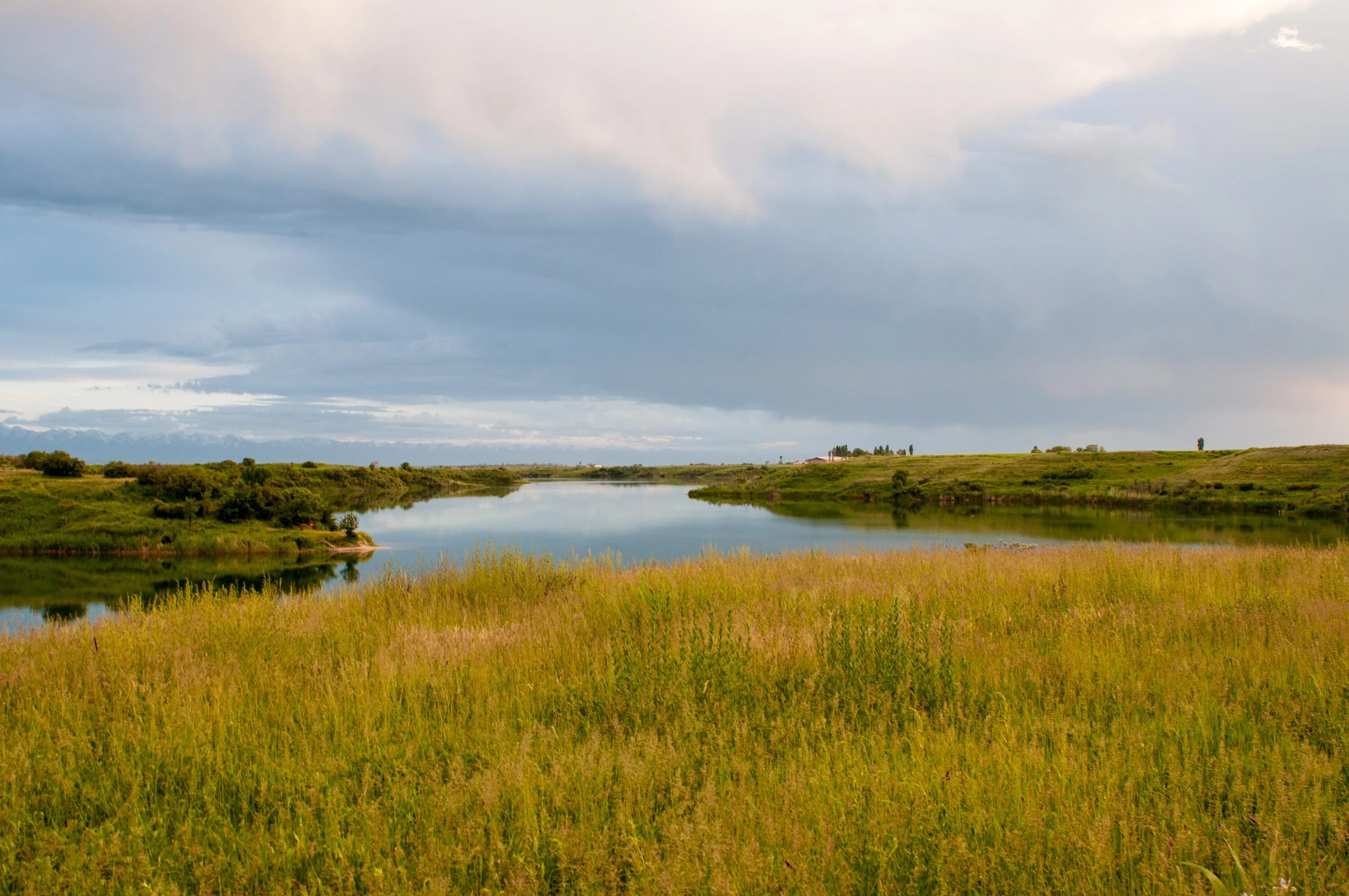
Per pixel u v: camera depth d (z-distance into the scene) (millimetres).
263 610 8734
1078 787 3871
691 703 5227
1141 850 3312
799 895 3035
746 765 4191
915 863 3236
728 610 8750
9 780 4078
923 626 7020
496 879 3135
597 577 11656
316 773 4141
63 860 3381
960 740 4660
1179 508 72062
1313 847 3287
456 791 3916
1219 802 3682
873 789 3783
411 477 127375
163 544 38875
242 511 43688
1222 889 2926
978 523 59375
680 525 60000
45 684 6000
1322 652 6273
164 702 5367
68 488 43719
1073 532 49219
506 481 173000
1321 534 44750
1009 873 3166
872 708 5367
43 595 26047
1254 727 4723
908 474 111125
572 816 3754
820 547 17328
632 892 3002
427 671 6129
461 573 11812
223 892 3193
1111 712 5219
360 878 3268
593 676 5910
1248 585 9820
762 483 118875
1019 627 8023
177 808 3883
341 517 65250
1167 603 8984
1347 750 4234
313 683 5977
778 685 5926
